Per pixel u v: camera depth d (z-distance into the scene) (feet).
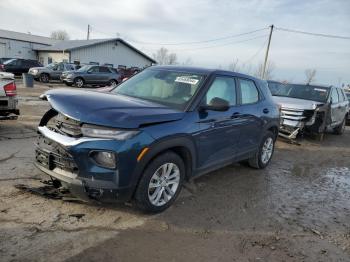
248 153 18.72
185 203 14.33
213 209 14.03
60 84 82.33
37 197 13.20
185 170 13.97
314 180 20.10
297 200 16.26
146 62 154.81
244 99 17.71
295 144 30.99
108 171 11.03
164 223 12.33
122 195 11.37
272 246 11.52
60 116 12.26
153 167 12.02
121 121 11.05
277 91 36.50
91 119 11.04
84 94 12.95
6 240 10.23
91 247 10.36
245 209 14.43
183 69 15.99
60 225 11.38
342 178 21.26
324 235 12.75
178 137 12.59
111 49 140.56
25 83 66.08
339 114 37.83
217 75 15.60
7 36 151.53
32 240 10.37
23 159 17.66
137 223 12.09
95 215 12.28
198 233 11.89
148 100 14.24
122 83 16.76
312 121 30.89
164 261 10.09
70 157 11.17
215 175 18.78
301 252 11.32
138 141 11.25
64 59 132.57
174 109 13.38
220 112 15.15
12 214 11.76
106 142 10.93
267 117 19.39
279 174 20.49
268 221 13.48
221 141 15.48
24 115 32.04
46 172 12.10
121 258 10.00
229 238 11.78
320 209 15.40
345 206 16.16
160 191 12.78
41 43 157.99
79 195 11.31
